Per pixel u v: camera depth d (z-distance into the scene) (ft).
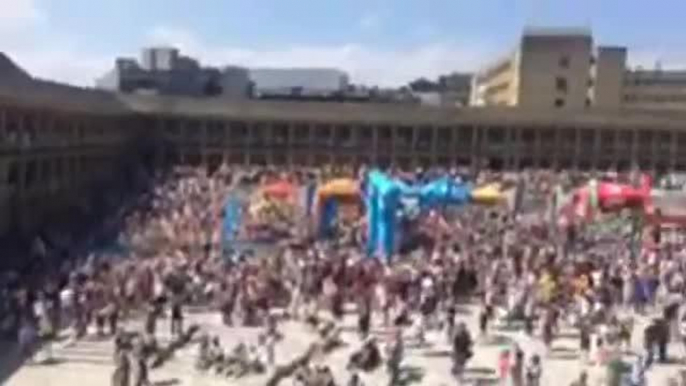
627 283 165.48
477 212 231.09
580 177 353.31
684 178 346.74
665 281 169.68
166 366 132.77
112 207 266.36
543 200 272.31
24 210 236.02
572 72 492.95
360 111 397.39
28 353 132.77
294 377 121.90
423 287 153.07
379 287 160.15
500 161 401.08
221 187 288.51
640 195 220.02
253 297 156.15
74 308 143.13
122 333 135.85
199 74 642.63
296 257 179.63
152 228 207.62
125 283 154.51
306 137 398.21
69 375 126.21
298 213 215.31
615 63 497.05
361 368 131.34
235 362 130.41
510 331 152.97
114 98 363.35
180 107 391.86
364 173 289.12
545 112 399.85
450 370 133.49
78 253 190.08
